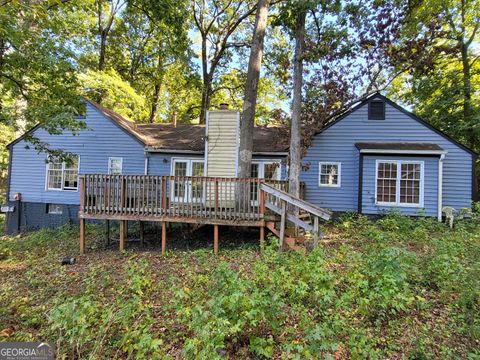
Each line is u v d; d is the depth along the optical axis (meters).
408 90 19.69
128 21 21.70
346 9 11.07
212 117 11.80
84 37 18.53
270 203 8.20
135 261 7.83
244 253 7.91
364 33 11.78
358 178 12.60
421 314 4.44
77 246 9.88
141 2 14.08
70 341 3.43
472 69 16.20
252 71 10.28
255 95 10.30
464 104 15.41
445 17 14.54
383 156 12.01
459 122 15.29
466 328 3.99
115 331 4.09
